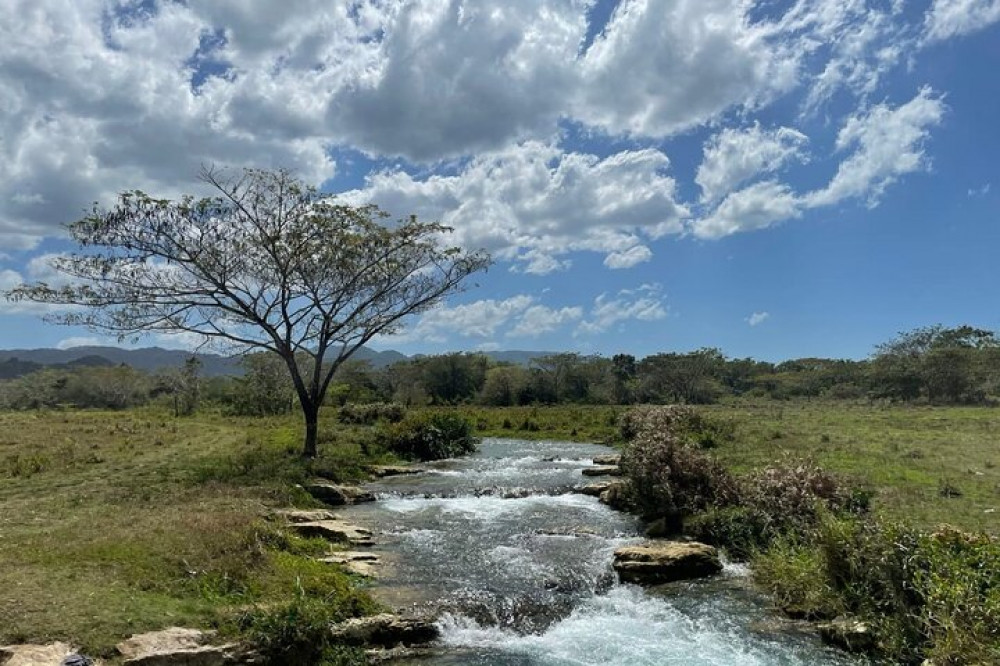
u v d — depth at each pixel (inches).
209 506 627.5
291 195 1036.5
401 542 619.2
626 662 384.2
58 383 3425.2
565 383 3511.3
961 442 1110.4
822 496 588.1
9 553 431.2
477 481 966.4
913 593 391.5
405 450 1251.2
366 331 1128.2
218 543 464.4
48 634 324.2
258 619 363.6
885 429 1374.3
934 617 352.5
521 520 714.2
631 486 730.2
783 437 1171.3
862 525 450.0
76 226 952.3
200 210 997.2
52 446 1097.4
